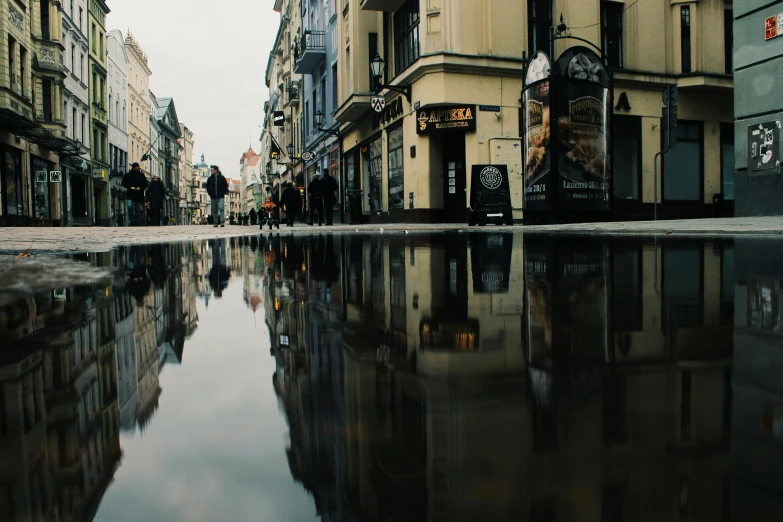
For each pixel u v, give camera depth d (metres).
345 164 26.22
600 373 0.88
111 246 5.32
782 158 10.15
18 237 7.11
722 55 18.25
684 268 2.66
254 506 0.45
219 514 0.45
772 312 1.50
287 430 0.65
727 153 19.12
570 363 0.96
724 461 0.52
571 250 3.86
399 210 18.44
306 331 1.35
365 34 21.05
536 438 0.59
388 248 4.66
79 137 35.41
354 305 1.79
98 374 0.95
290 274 2.85
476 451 0.55
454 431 0.62
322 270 3.06
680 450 0.55
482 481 0.48
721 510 0.43
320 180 18.78
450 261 3.32
